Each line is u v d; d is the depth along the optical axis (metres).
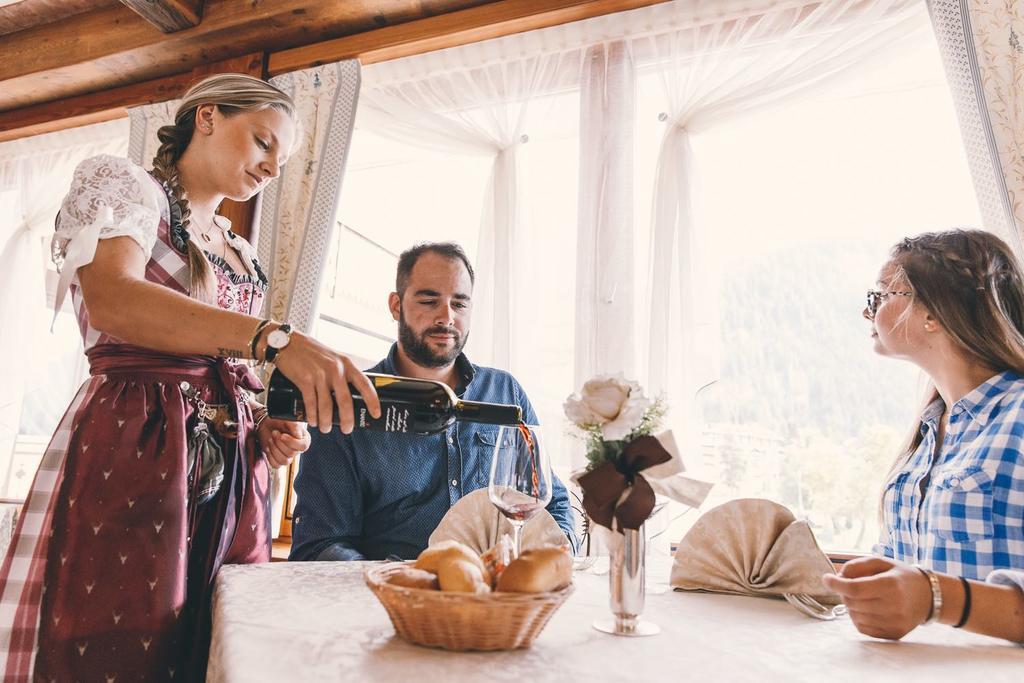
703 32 2.35
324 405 0.83
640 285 2.34
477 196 2.79
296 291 2.54
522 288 2.41
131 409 1.01
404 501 1.49
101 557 0.94
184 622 1.00
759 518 0.94
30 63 3.11
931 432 1.32
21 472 3.20
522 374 2.33
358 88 2.66
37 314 3.34
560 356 2.43
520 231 2.46
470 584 0.64
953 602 0.71
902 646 0.70
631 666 0.61
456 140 2.62
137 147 2.96
